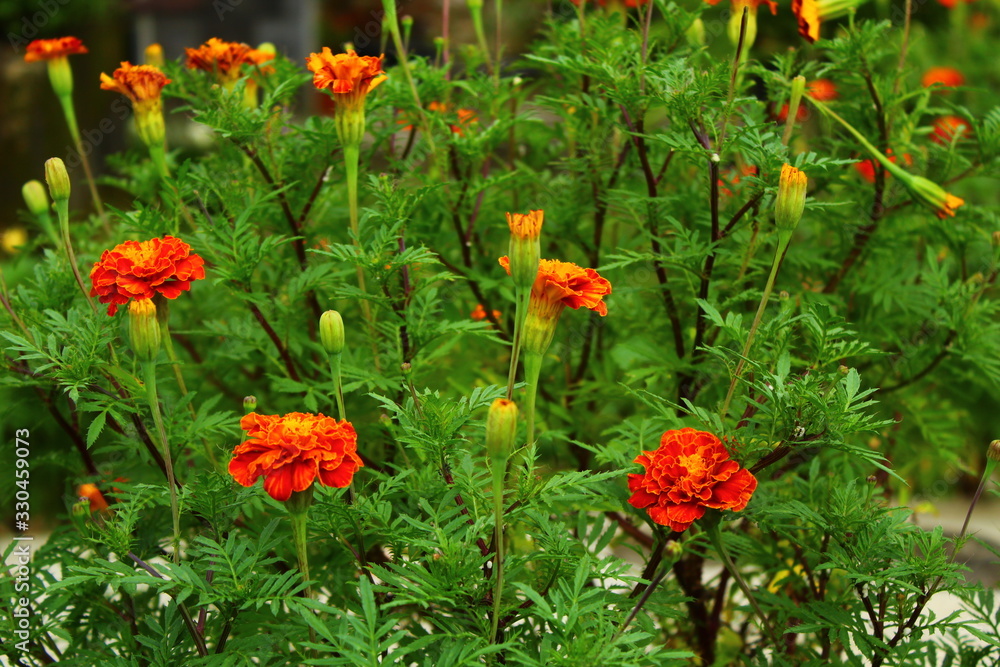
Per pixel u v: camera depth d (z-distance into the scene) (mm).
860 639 1098
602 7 1358
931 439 1297
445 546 1049
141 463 1221
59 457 1223
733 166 1364
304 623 1078
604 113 1228
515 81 1317
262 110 1218
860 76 1291
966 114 1280
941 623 1103
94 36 2865
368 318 1194
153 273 1097
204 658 1062
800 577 1204
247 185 1246
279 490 1026
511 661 1065
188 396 1135
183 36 3094
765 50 2689
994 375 1241
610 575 1058
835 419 1061
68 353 1106
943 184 1299
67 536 1178
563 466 1344
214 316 1350
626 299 1338
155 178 1385
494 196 1313
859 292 1306
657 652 1024
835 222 1299
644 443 1171
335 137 1225
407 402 1092
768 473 1169
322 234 1284
